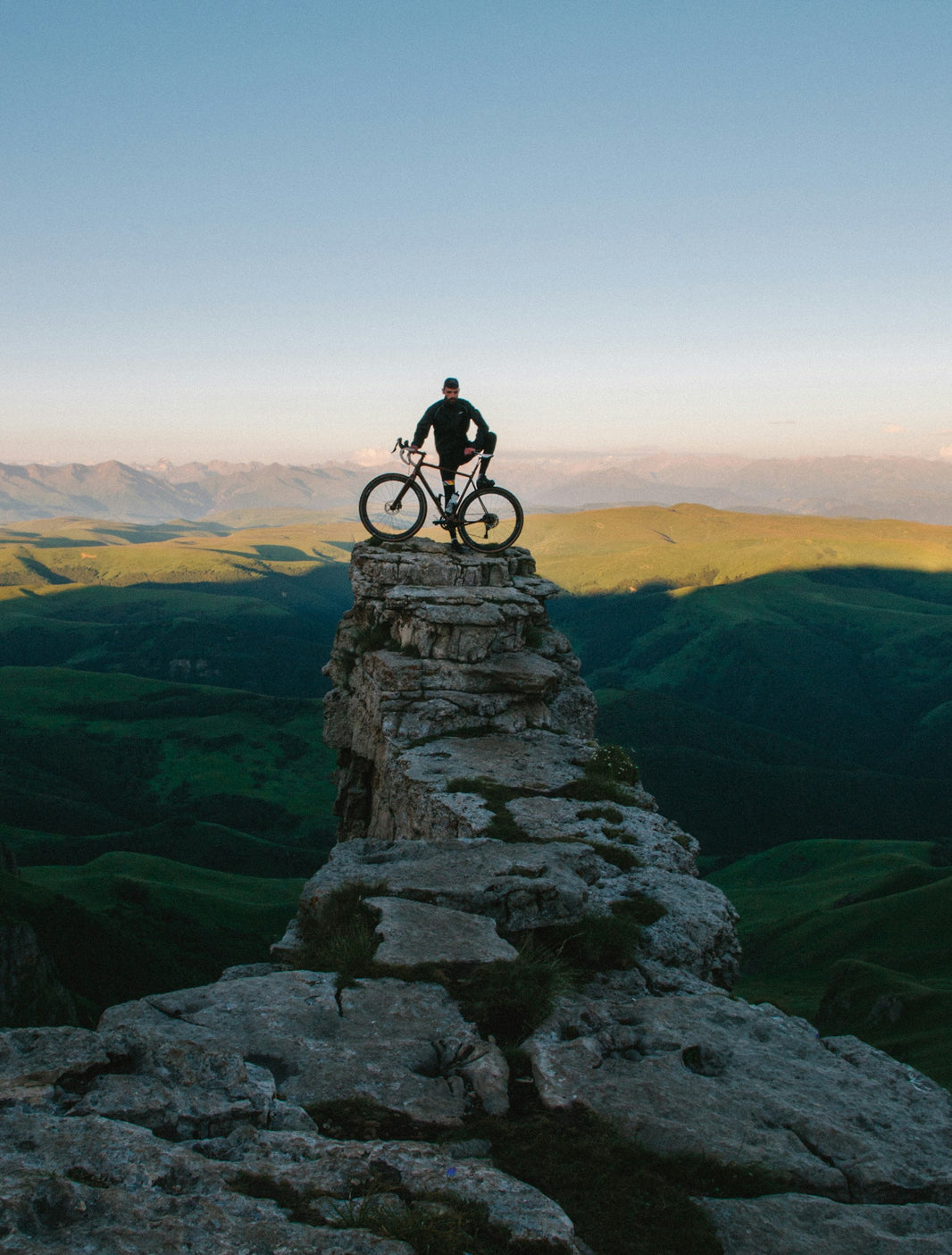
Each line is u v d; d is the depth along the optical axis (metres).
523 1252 4.84
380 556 20.80
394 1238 4.68
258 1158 5.45
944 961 118.75
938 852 180.62
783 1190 5.75
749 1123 6.39
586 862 11.73
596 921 10.14
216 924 121.00
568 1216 5.25
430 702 18.12
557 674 19.27
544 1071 6.80
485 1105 6.48
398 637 20.45
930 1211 5.63
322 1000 7.77
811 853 196.00
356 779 21.95
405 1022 7.53
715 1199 5.57
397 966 8.38
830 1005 108.12
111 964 95.56
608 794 14.89
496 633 19.25
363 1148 5.63
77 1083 6.12
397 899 9.84
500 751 16.77
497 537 21.52
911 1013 97.19
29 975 77.69
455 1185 5.29
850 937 134.50
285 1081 6.54
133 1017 7.33
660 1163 5.89
